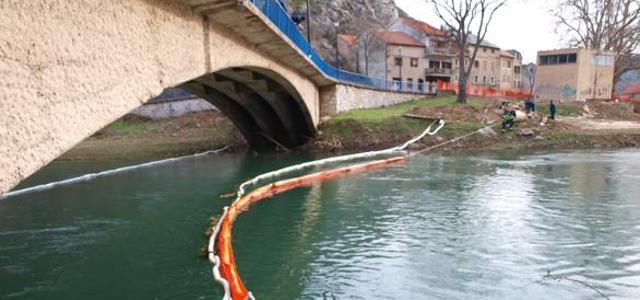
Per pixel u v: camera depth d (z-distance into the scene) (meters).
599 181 18.53
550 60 46.00
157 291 8.53
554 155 26.22
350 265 9.74
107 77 6.51
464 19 41.72
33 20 4.93
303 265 9.76
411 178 19.78
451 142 29.23
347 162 24.91
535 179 19.09
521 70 86.81
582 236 11.55
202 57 10.70
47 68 5.18
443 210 14.26
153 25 8.04
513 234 11.76
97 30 6.22
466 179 19.34
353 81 38.16
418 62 66.56
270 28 13.86
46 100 5.18
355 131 31.31
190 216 13.86
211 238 11.12
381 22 81.19
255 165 24.94
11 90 4.62
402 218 13.42
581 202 15.08
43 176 21.48
